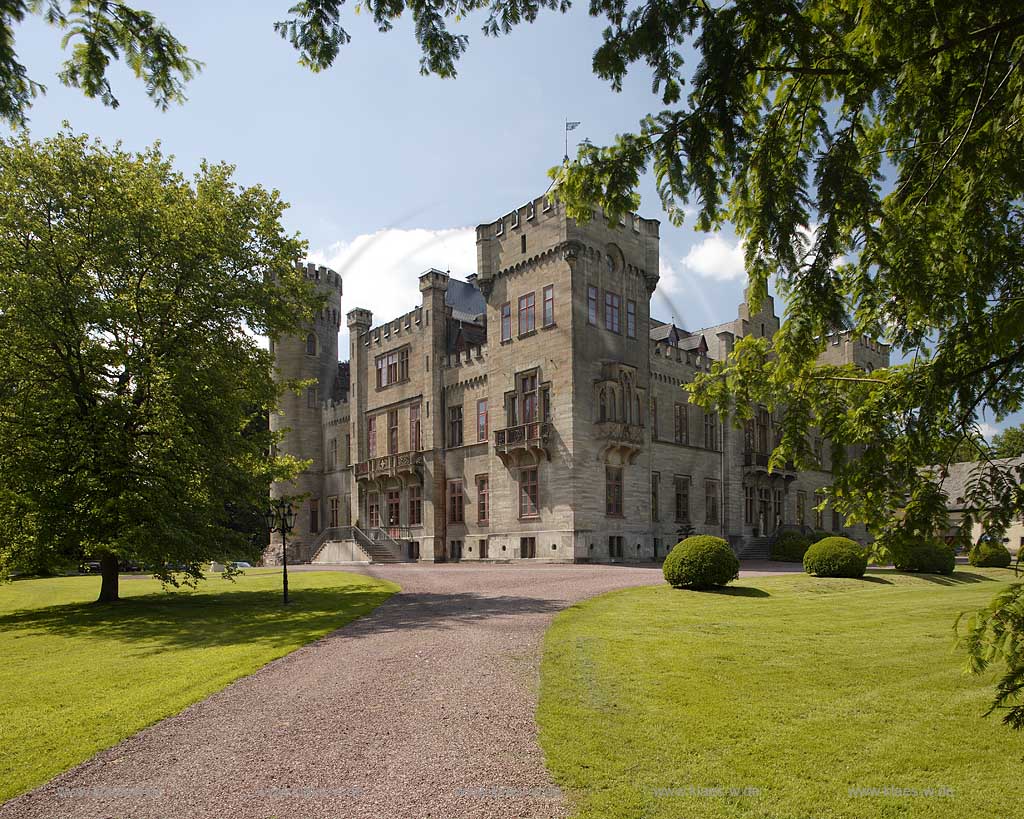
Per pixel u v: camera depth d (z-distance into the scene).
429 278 45.97
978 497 5.15
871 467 5.75
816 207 5.44
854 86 5.64
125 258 21.73
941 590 21.98
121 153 24.06
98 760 7.38
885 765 6.89
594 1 5.44
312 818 5.91
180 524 21.70
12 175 21.31
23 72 5.70
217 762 7.24
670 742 7.50
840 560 24.64
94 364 21.84
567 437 35.97
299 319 27.44
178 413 21.58
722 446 45.91
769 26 5.14
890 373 6.35
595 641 12.68
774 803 6.07
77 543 22.02
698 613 16.36
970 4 4.80
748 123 6.00
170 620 18.66
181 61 6.36
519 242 39.69
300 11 6.11
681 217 6.18
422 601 19.67
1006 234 5.60
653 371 41.72
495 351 40.97
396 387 48.84
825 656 11.50
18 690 10.72
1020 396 5.24
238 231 24.61
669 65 5.47
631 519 38.12
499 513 39.91
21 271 20.61
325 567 40.78
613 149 5.89
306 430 57.12
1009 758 7.08
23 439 21.03
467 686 9.75
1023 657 4.54
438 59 6.54
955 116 5.50
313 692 9.80
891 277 5.52
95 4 5.91
